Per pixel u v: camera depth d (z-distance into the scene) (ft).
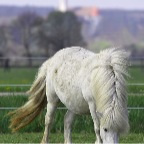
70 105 46.62
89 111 45.85
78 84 44.80
